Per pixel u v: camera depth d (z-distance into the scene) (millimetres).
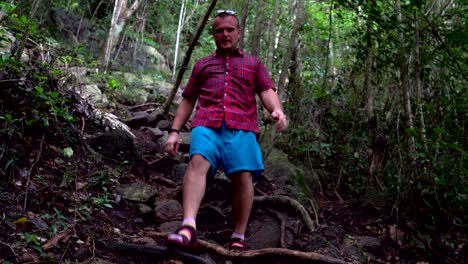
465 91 4613
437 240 3922
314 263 2883
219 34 3002
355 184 4816
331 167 5227
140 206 3314
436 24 4422
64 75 4156
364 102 5348
